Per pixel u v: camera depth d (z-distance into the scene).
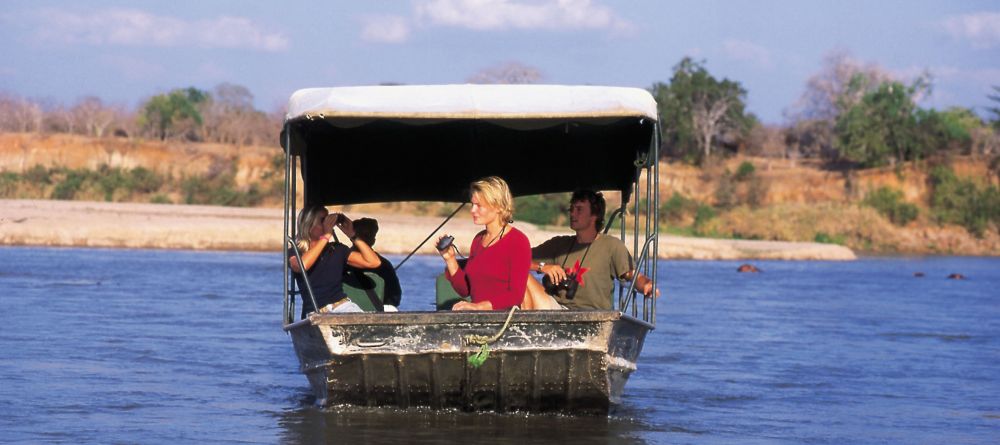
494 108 9.21
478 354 9.48
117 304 22.92
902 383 14.07
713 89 99.75
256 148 83.69
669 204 77.69
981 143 94.12
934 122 92.31
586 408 9.96
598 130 11.47
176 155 80.75
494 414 9.93
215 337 17.45
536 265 10.78
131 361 14.44
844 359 16.53
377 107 9.16
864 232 76.19
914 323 23.17
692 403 12.07
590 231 10.90
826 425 10.93
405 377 9.69
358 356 9.55
